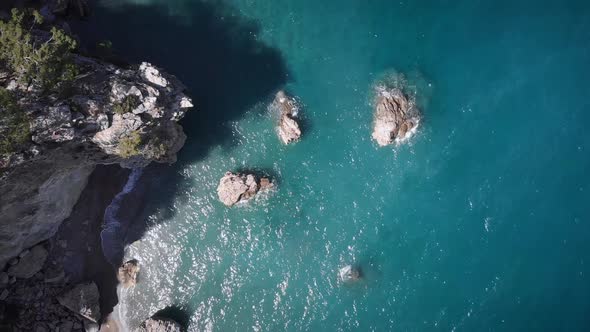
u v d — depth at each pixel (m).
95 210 62.44
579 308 60.59
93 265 61.50
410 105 65.31
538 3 68.75
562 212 63.12
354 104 65.81
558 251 62.19
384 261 62.06
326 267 61.97
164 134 57.53
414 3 68.62
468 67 67.31
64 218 60.75
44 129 45.50
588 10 68.81
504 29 68.50
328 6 68.19
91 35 62.81
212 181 63.66
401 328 60.41
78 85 47.97
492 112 66.06
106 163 58.06
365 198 63.59
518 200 63.47
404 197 63.69
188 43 64.94
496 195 63.59
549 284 61.25
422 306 60.84
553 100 66.56
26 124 42.16
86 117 48.09
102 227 62.41
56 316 58.72
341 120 65.38
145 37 64.12
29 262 57.91
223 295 61.53
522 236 62.59
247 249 62.44
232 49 65.81
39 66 42.38
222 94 64.69
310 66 66.69
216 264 62.19
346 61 66.94
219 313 61.16
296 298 61.38
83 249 61.47
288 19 67.38
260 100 65.19
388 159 64.56
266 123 64.88
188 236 62.62
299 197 63.47
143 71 52.38
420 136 65.06
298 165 64.25
